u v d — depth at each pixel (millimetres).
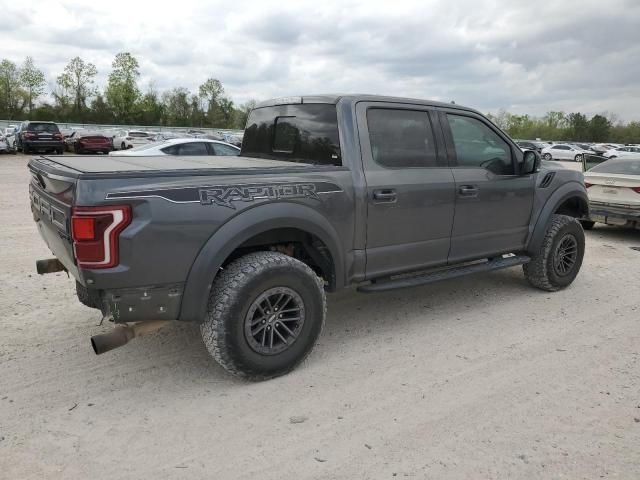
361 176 3992
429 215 4426
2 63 59938
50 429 3070
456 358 4074
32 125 28250
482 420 3209
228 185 3359
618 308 5262
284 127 4543
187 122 70688
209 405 3359
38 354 4020
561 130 85500
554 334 4562
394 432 3082
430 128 4504
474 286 5961
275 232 3762
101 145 29453
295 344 3701
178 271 3203
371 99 4188
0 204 11078
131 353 4090
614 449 2930
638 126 81250
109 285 3043
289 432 3076
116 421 3166
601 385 3656
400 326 4730
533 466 2779
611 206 8750
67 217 3039
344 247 3963
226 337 3383
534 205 5352
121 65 60469
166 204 3113
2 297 5207
